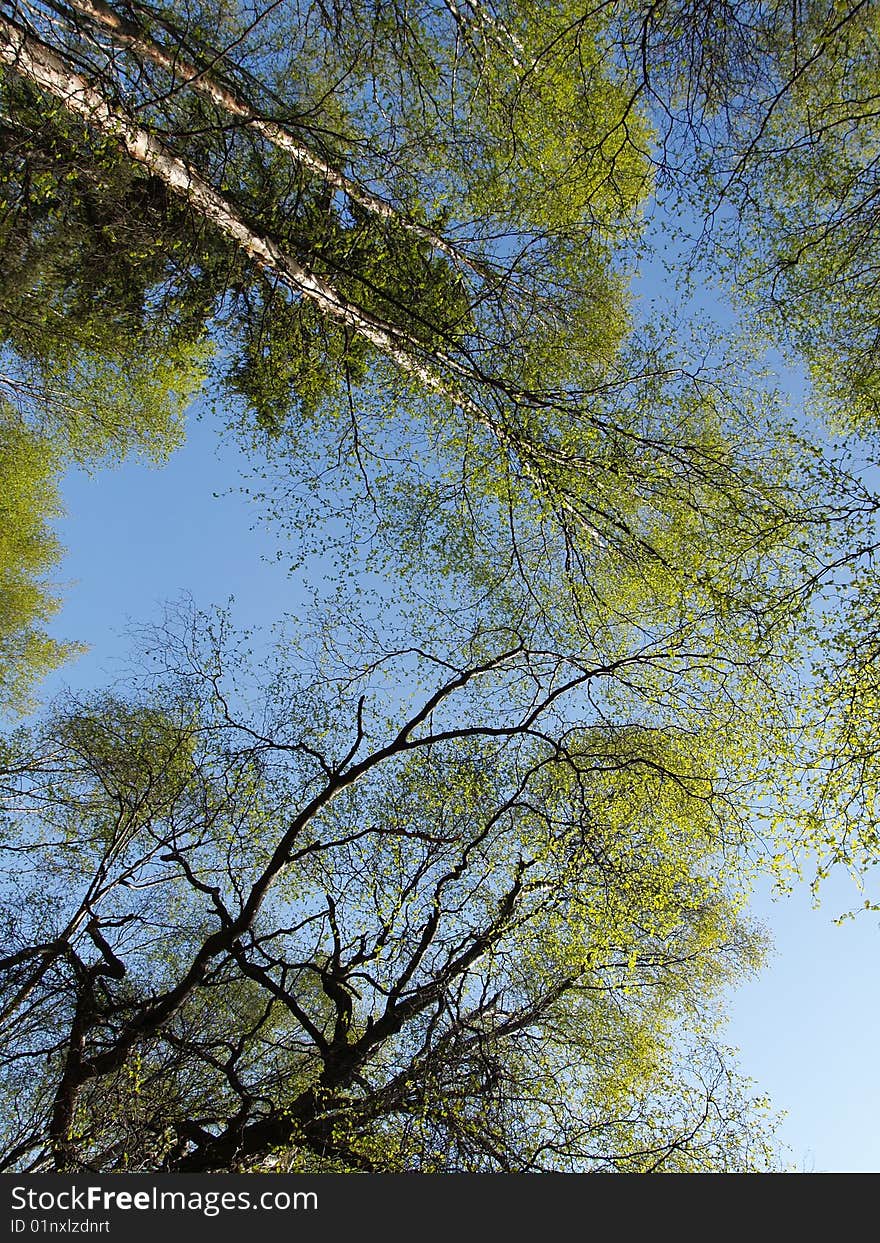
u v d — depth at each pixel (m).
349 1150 7.03
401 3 8.18
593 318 10.06
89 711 9.48
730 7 7.04
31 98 7.99
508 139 9.07
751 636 8.07
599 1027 8.69
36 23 6.83
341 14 7.99
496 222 9.52
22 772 9.35
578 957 7.60
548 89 8.79
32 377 11.37
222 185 8.23
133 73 7.81
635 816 8.41
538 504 9.28
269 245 8.26
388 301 9.35
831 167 8.48
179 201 8.61
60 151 7.71
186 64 7.44
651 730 8.86
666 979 9.45
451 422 9.46
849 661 6.57
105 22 7.19
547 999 8.14
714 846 8.32
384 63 8.62
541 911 7.70
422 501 9.72
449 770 8.92
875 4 6.80
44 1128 7.12
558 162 9.41
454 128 8.98
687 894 8.34
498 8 9.00
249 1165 7.33
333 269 8.96
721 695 8.68
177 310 10.19
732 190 8.24
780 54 7.76
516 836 8.89
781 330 9.29
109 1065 7.19
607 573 9.88
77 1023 7.42
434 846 8.48
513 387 8.87
